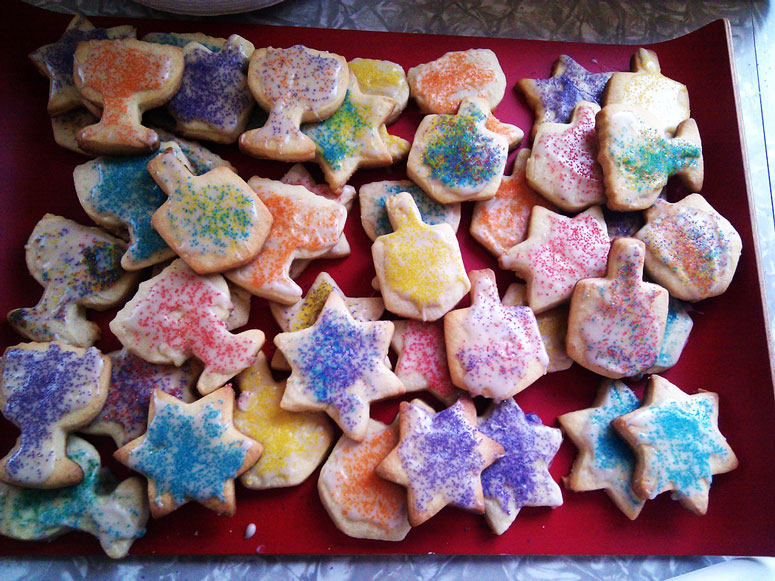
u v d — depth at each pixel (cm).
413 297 32
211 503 30
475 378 32
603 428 33
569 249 34
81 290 32
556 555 33
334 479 31
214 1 35
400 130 36
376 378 31
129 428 32
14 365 31
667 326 35
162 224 31
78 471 30
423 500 30
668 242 34
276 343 32
